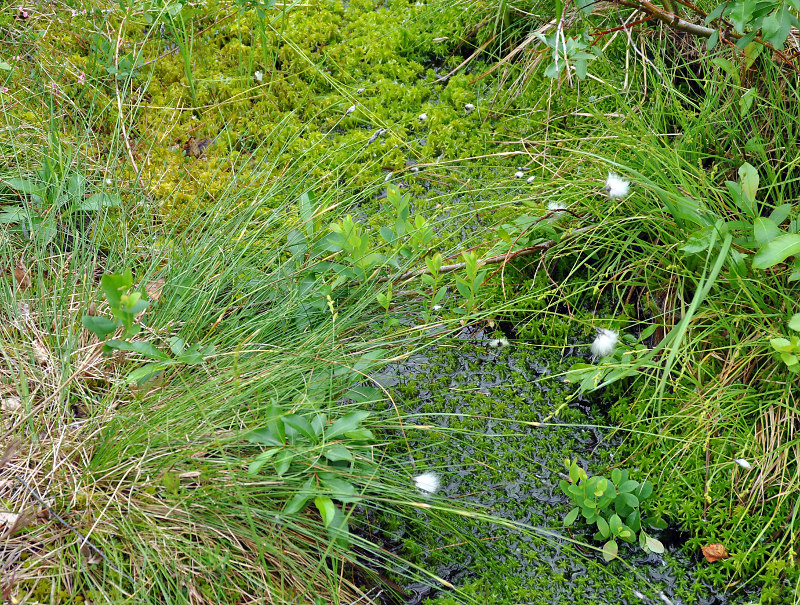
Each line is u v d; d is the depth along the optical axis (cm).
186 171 123
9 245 107
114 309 88
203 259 108
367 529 94
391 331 109
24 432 91
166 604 82
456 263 116
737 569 90
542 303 114
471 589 89
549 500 96
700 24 124
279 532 88
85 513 85
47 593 82
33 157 120
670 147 119
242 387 93
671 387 103
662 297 110
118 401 94
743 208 97
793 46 114
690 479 96
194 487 89
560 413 103
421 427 94
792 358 90
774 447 96
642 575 91
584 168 119
